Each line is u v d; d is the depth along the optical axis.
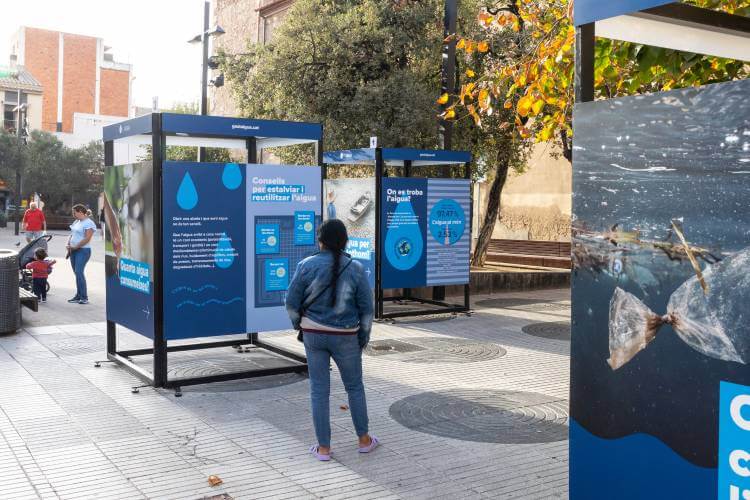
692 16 3.28
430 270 12.02
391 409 6.51
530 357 8.85
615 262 2.96
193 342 9.50
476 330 10.80
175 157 26.05
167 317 7.09
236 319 7.45
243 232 7.44
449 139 13.42
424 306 13.17
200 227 7.20
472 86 7.44
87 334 9.99
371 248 11.65
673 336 2.75
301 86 15.91
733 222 2.54
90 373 7.75
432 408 6.55
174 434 5.74
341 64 15.66
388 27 15.55
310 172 7.84
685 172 2.69
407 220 11.71
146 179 7.14
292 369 7.76
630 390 2.92
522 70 6.93
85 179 56.41
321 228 5.29
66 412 6.31
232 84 18.50
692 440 2.70
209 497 4.48
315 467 5.04
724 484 2.60
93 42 101.88
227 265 7.37
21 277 14.30
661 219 2.78
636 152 2.86
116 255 7.98
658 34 3.53
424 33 15.91
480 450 5.42
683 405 2.72
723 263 2.58
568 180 21.61
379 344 9.64
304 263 5.23
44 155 54.78
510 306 13.47
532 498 4.50
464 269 12.38
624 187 2.91
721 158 2.58
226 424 6.02
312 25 15.67
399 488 4.66
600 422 3.05
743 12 4.32
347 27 15.57
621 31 3.45
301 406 6.59
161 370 7.13
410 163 13.12
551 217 22.09
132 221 7.52
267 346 8.82
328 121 15.49
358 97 15.18
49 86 99.31
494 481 4.79
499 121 16.12
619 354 2.96
